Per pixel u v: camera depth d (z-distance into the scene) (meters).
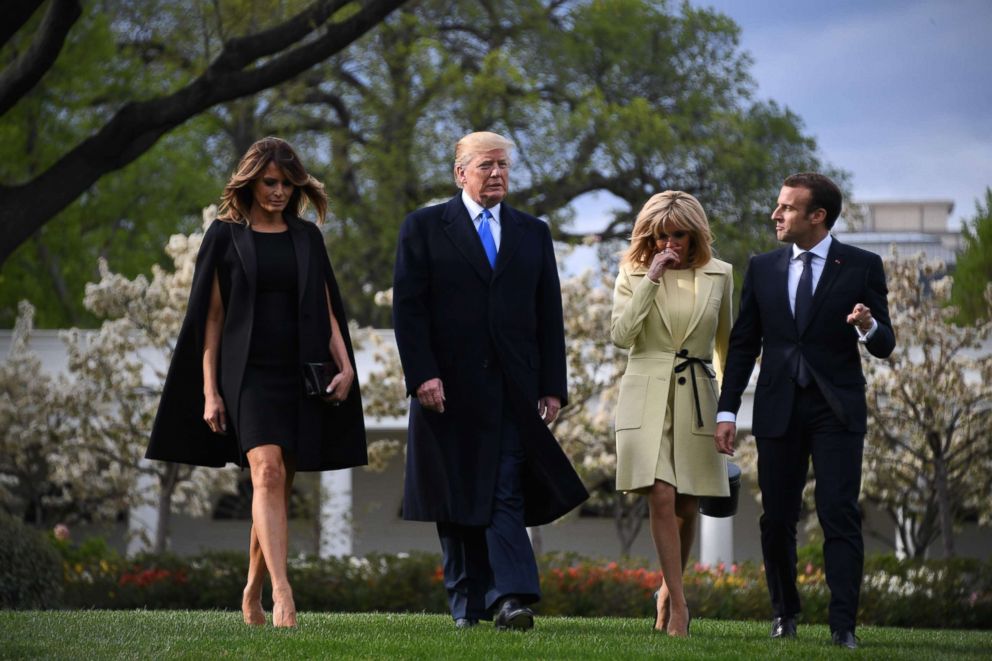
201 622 9.73
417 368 9.95
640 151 47.94
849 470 9.79
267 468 9.26
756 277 10.34
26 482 29.09
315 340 9.55
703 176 50.12
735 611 20.28
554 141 48.94
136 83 49.88
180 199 53.00
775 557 10.43
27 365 28.80
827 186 10.14
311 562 22.42
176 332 27.19
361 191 51.19
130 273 51.59
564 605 20.59
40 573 17.61
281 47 22.70
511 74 48.50
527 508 10.30
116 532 38.09
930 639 10.86
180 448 9.59
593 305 26.42
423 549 38.69
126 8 42.69
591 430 26.92
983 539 36.56
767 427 10.05
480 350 10.05
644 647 8.62
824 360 9.97
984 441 25.08
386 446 28.09
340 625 9.84
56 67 47.50
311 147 52.19
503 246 10.20
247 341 9.42
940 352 25.55
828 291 10.02
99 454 28.64
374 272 50.19
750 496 38.47
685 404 10.30
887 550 37.09
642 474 10.17
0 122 48.28
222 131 53.81
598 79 53.59
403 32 51.59
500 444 9.99
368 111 49.88
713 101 52.59
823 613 19.89
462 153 10.37
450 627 9.92
